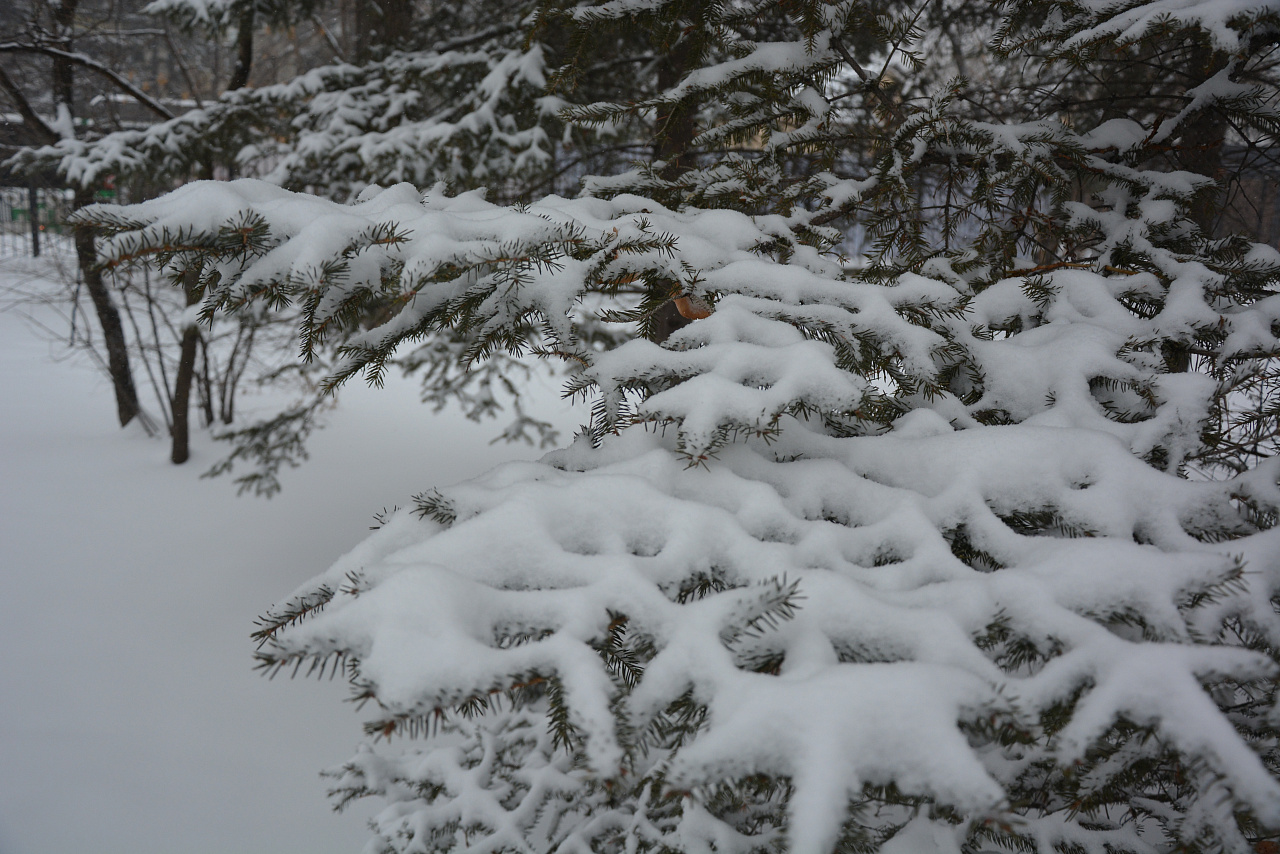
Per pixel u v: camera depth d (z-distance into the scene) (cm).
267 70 1179
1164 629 98
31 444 700
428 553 108
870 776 78
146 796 319
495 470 135
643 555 114
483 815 204
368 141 424
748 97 242
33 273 874
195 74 1073
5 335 1019
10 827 293
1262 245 191
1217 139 288
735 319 141
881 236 219
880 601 101
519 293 148
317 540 584
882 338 149
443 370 600
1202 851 105
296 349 689
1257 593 103
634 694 89
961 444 132
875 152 249
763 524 119
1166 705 85
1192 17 180
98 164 474
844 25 229
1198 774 84
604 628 97
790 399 120
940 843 129
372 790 229
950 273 186
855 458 138
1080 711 87
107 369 740
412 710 85
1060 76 378
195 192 127
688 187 241
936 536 116
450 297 145
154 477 663
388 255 136
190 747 353
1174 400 145
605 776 78
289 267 125
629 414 146
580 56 265
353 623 94
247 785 332
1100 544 107
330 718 383
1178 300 170
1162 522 119
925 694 82
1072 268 191
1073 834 141
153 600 479
